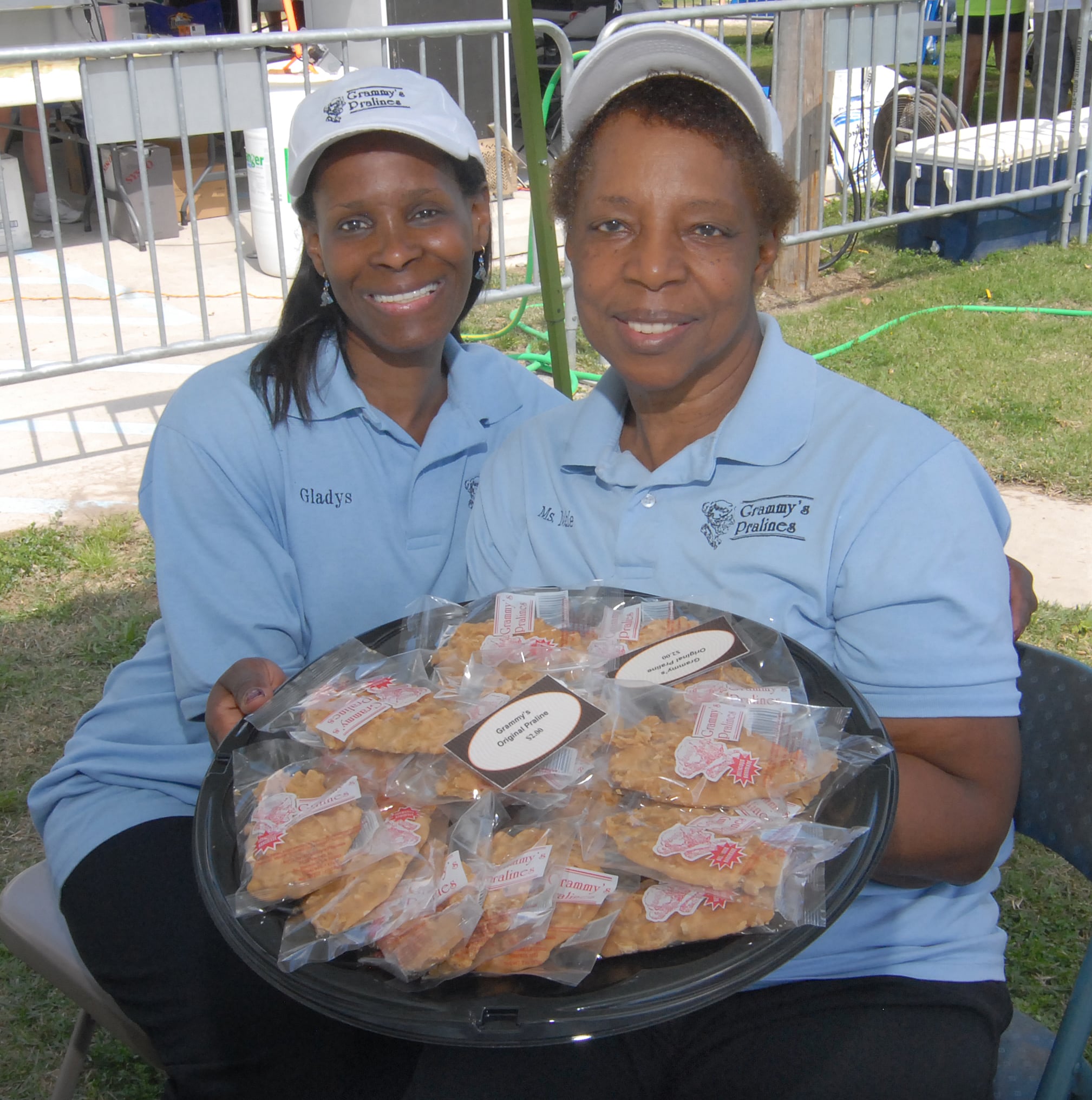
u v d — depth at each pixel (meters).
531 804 1.27
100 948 1.70
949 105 8.07
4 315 6.60
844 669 1.57
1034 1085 1.54
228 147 4.88
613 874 1.20
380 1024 1.04
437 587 2.06
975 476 1.57
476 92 8.95
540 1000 1.05
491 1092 1.38
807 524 1.57
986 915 1.57
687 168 1.52
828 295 7.06
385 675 1.54
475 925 1.10
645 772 1.27
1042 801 1.62
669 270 1.53
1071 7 7.24
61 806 1.92
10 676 3.68
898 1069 1.37
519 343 6.22
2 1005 2.57
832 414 1.63
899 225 7.83
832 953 1.48
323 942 1.12
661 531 1.70
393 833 1.22
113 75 4.53
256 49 4.76
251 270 7.27
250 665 1.67
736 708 1.33
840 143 8.17
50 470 4.96
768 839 1.18
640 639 1.52
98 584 4.16
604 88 1.64
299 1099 1.69
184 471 1.89
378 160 1.85
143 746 1.94
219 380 1.97
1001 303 6.70
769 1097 1.38
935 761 1.48
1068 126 7.69
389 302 1.92
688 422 1.74
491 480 1.95
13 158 7.55
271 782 1.32
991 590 1.48
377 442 2.00
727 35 16.80
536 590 1.69
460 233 1.94
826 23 6.20
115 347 5.91
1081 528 4.29
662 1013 1.03
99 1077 2.38
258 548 1.92
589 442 1.80
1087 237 7.87
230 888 1.22
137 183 7.62
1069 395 5.36
